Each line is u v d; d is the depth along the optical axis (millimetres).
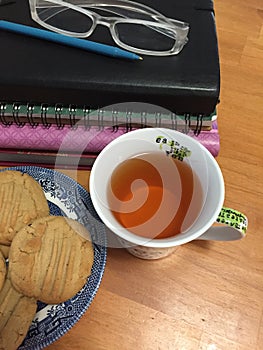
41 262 216
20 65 242
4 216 228
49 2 264
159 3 274
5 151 271
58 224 228
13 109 254
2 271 216
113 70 243
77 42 245
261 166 279
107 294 240
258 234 260
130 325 233
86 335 230
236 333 234
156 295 241
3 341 206
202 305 240
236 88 305
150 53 249
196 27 263
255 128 292
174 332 233
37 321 221
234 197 270
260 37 327
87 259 223
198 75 244
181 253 252
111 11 270
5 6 263
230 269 249
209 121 258
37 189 244
